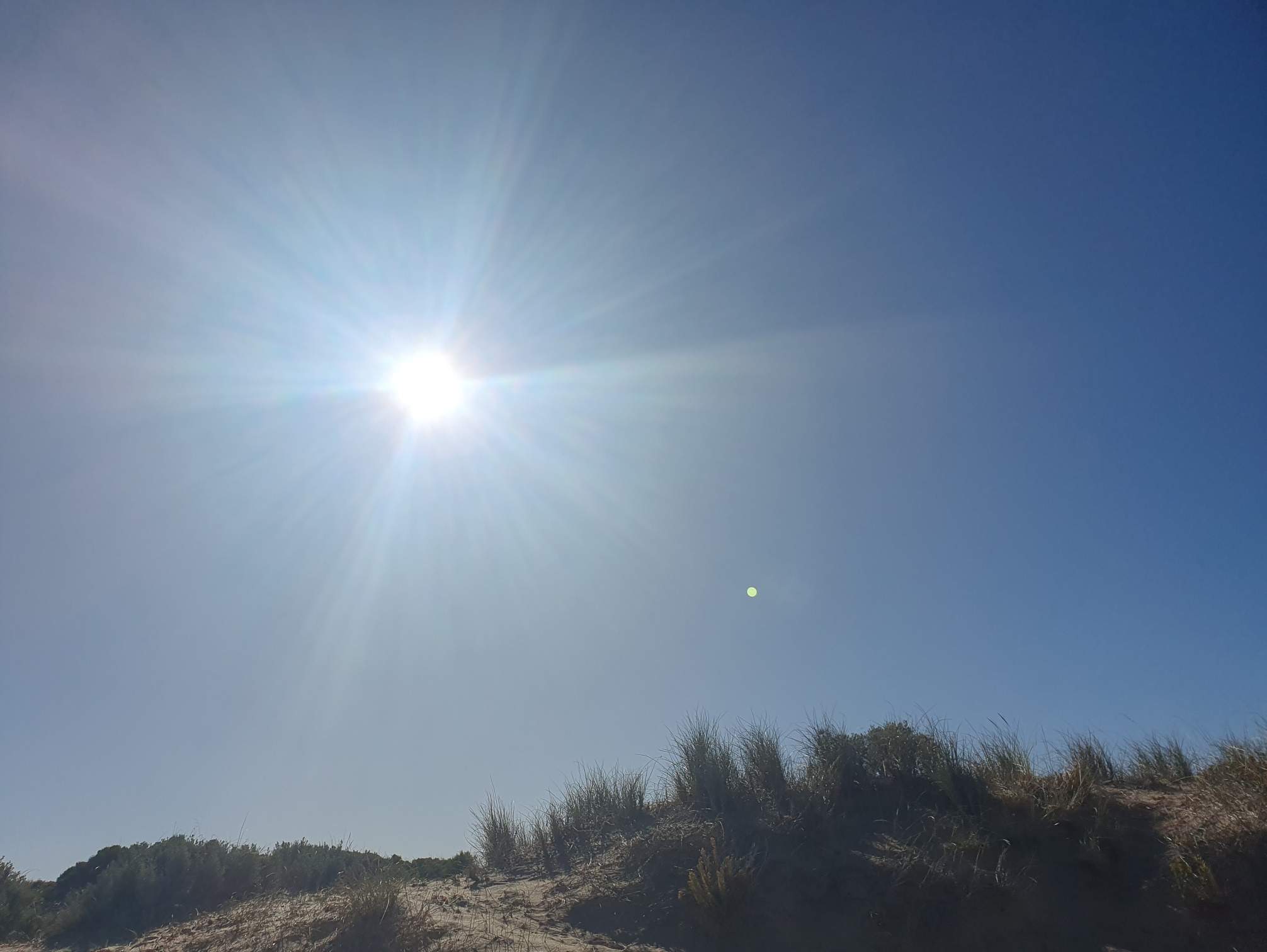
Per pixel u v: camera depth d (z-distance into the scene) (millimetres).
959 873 9078
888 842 9938
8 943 16109
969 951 8227
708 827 10898
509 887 11781
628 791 13688
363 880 10875
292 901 11828
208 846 19125
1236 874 8180
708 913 8945
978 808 10328
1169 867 8625
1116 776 11211
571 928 9492
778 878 9516
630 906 9750
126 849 19062
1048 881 8945
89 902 16875
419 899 11062
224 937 9797
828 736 12102
